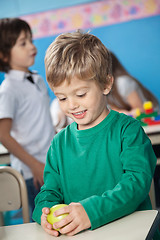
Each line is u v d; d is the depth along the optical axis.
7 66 1.70
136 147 0.78
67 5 3.54
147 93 3.45
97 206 0.69
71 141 0.87
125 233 0.65
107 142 0.83
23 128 1.66
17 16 3.58
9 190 1.08
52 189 0.86
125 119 0.85
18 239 0.70
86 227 0.68
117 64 2.89
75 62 0.75
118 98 2.80
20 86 1.66
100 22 3.54
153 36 3.49
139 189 0.73
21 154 1.57
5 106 1.59
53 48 0.80
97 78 0.78
